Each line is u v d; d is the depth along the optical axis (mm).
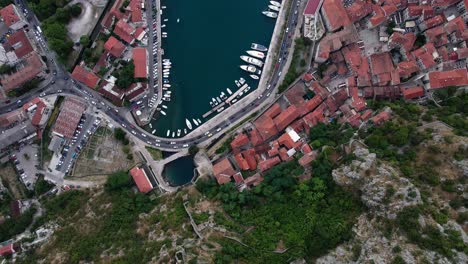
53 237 161250
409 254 122750
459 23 173000
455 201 128875
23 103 182500
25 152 179875
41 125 179875
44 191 176375
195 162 180250
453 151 139375
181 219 161000
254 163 174625
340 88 179500
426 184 136125
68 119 179000
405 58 177250
